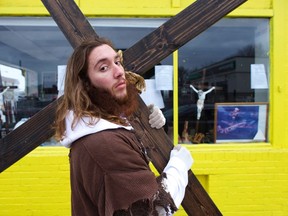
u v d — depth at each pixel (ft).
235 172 13.17
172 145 6.85
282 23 13.25
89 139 4.93
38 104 13.42
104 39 5.64
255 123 13.78
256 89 13.75
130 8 12.95
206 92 13.62
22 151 7.32
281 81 13.34
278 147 13.38
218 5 7.12
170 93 13.48
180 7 13.06
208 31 13.56
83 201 5.10
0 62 13.38
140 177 4.78
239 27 13.60
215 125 13.64
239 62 13.70
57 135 5.37
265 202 13.23
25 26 13.17
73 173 5.20
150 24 13.23
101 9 12.88
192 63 13.56
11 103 13.41
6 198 12.89
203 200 7.13
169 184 5.33
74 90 5.23
